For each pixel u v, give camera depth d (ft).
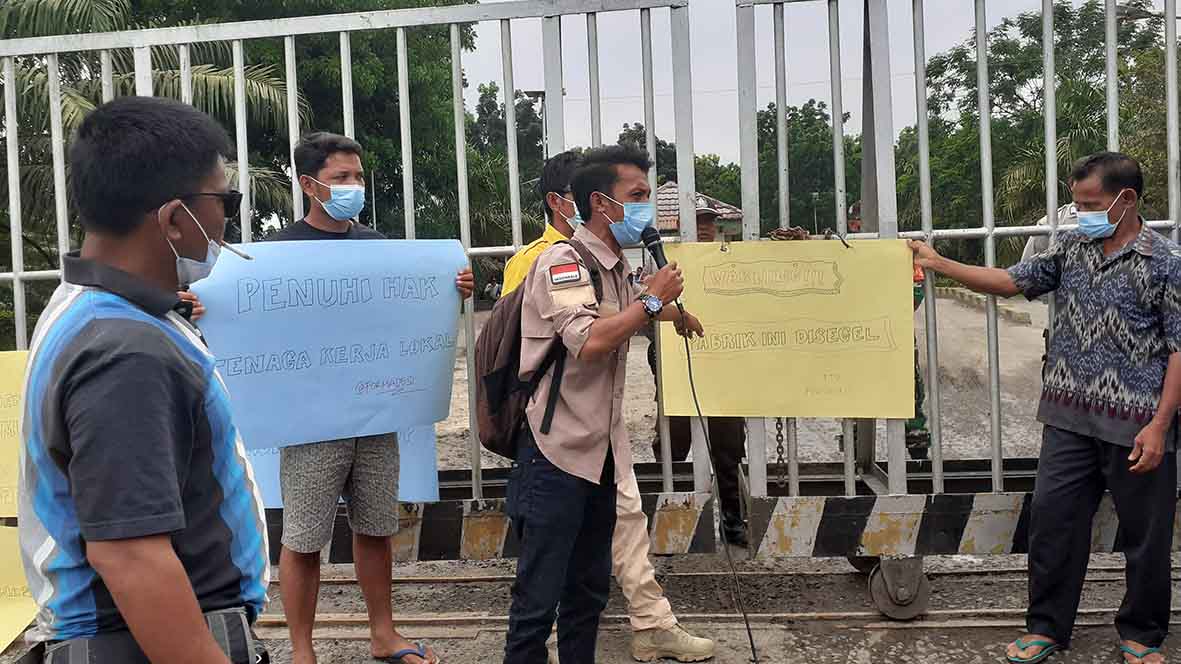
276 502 10.53
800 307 10.37
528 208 41.93
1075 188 9.57
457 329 10.34
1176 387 9.02
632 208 8.18
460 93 10.73
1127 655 9.80
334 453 9.53
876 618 11.10
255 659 4.44
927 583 10.89
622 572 10.20
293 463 9.46
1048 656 10.02
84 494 3.82
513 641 8.08
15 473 10.46
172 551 3.97
